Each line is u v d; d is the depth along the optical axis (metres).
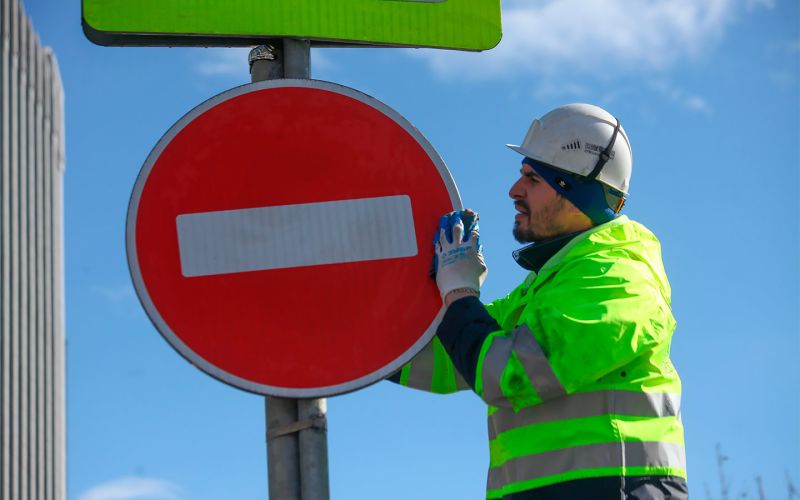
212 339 4.64
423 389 5.75
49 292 71.00
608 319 4.83
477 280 4.94
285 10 5.17
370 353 4.73
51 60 74.69
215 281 4.68
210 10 5.13
